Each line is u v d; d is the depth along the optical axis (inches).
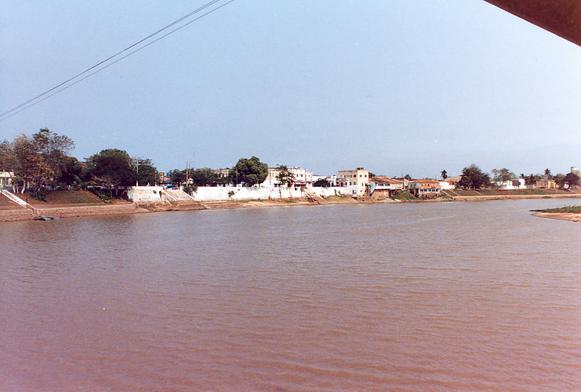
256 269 982.4
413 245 1365.7
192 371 453.4
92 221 2485.2
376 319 600.7
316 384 421.7
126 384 428.8
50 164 2908.5
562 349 488.4
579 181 7485.2
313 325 581.6
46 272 976.3
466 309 638.5
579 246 1282.0
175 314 641.6
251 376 439.5
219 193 4087.1
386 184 5777.6
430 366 452.8
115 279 893.8
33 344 532.1
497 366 449.7
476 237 1561.3
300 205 4576.8
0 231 1923.0
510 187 7057.1
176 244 1464.1
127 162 3422.7
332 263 1047.6
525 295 709.9
